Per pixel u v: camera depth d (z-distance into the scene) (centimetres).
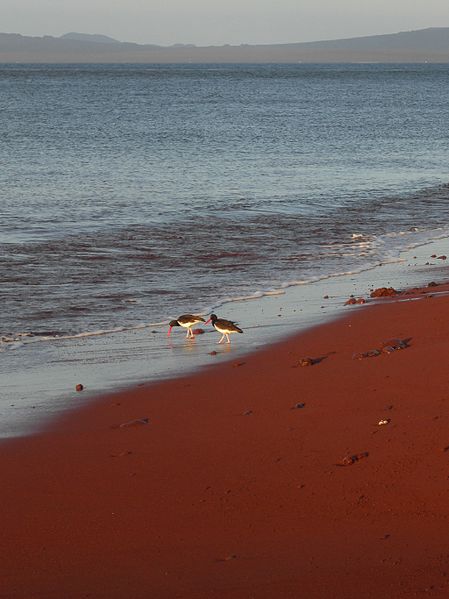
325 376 1772
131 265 3188
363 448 1373
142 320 2456
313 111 13688
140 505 1254
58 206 4500
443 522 1137
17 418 1642
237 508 1228
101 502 1270
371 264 3247
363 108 14700
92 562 1105
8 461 1429
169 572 1068
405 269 3138
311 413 1558
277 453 1395
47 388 1831
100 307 2595
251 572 1054
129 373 1928
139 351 2125
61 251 3397
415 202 4950
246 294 2769
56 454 1455
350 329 2200
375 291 2664
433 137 9462
